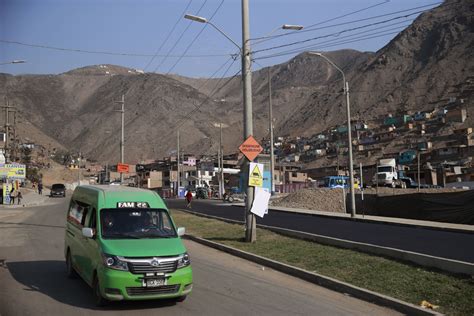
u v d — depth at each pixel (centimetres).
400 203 3155
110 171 14925
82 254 1045
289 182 10725
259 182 1827
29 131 19988
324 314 895
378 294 1010
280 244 1730
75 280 1146
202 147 18038
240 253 1605
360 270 1241
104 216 1003
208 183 10462
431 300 970
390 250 1396
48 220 3008
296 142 19100
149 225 1019
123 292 861
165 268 885
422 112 16075
